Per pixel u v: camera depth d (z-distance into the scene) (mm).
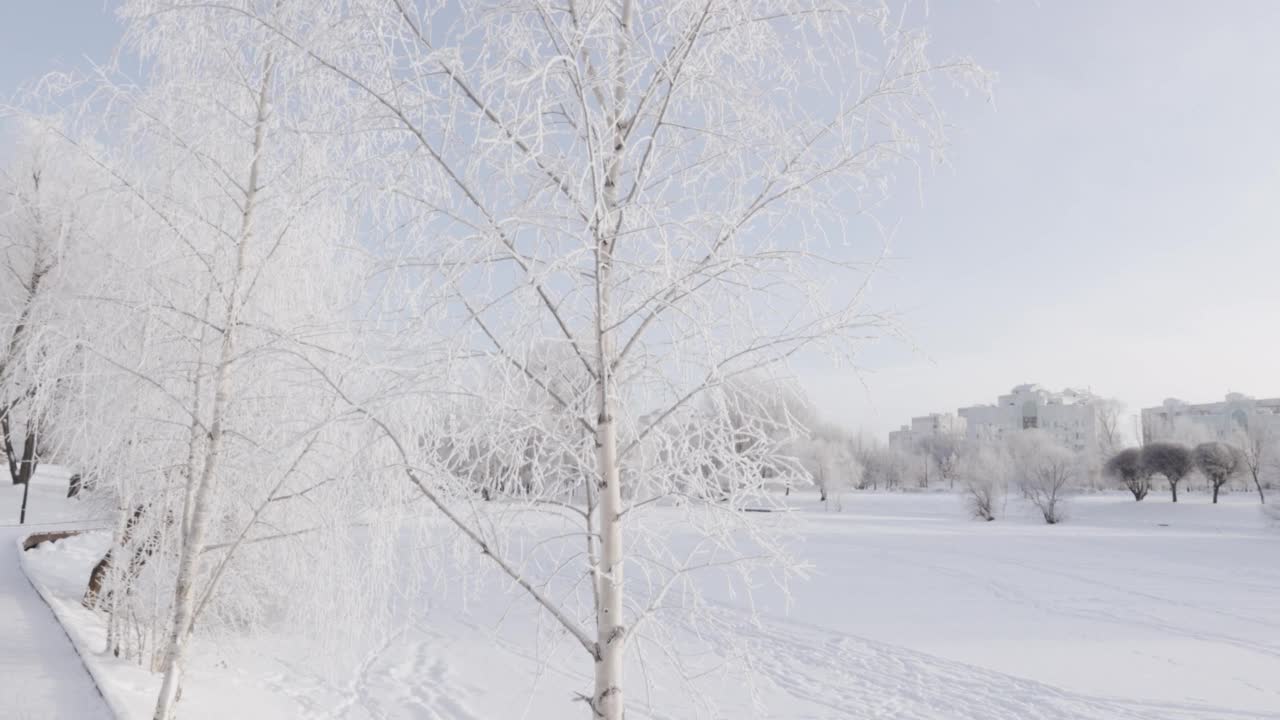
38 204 4633
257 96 4660
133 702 5824
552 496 2816
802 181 2615
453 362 2422
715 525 2707
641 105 2629
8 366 4566
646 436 2723
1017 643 12047
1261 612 14773
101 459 5332
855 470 55688
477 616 11508
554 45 2629
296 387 4441
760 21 2615
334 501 4676
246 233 4777
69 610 9320
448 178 2785
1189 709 8922
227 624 7629
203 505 4691
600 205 2193
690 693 2945
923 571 20141
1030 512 50750
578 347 2730
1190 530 37656
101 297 4660
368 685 8086
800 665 10180
